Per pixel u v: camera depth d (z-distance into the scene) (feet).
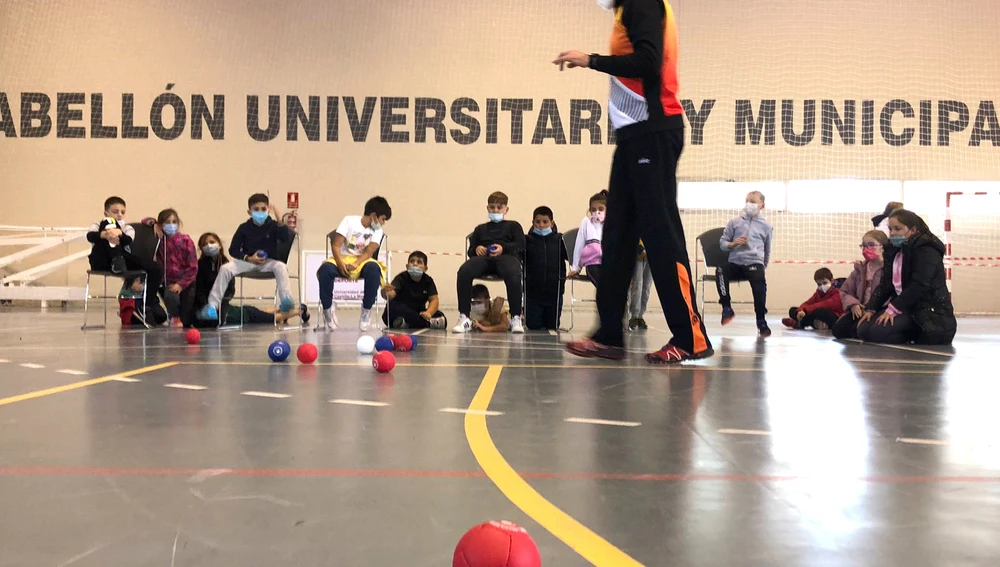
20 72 37.93
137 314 22.52
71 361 12.56
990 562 3.67
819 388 9.78
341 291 36.91
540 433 6.73
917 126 38.68
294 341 17.26
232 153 38.27
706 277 26.37
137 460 5.61
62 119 37.93
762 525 4.20
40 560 3.59
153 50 38.04
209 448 6.03
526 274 23.00
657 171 11.71
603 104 38.68
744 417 7.59
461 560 3.22
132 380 10.18
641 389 9.57
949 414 7.84
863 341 19.07
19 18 37.78
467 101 38.70
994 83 38.63
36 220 38.09
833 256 38.65
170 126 38.17
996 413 7.91
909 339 18.58
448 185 38.78
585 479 5.16
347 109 38.52
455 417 7.50
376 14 38.50
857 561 3.67
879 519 4.32
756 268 22.43
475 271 21.62
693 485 5.02
